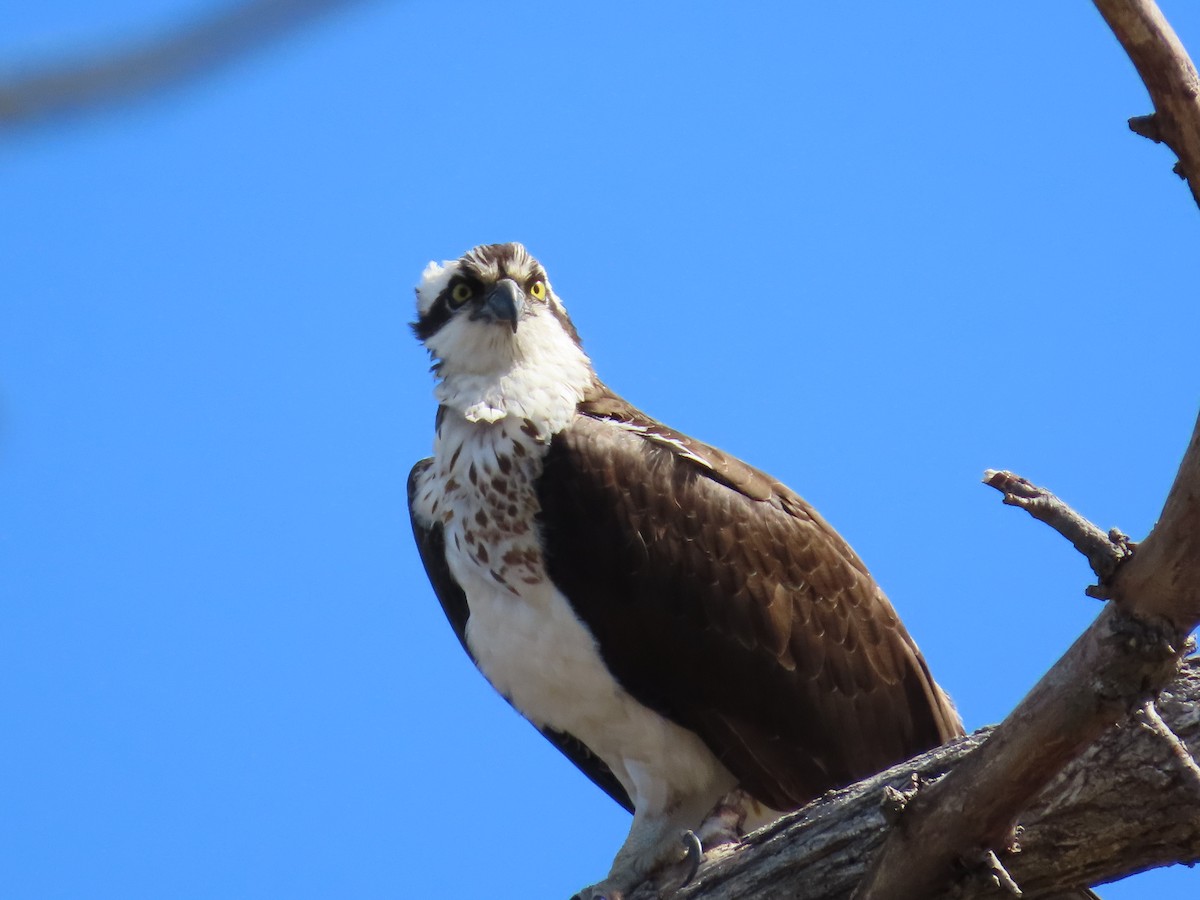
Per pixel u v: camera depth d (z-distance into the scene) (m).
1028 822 7.94
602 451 11.37
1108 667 6.38
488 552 11.32
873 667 11.64
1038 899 8.48
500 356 11.60
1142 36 5.43
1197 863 7.98
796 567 11.54
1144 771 7.67
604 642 11.16
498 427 11.42
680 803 11.32
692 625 11.20
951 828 7.13
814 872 8.75
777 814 11.48
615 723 11.32
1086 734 6.59
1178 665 6.60
